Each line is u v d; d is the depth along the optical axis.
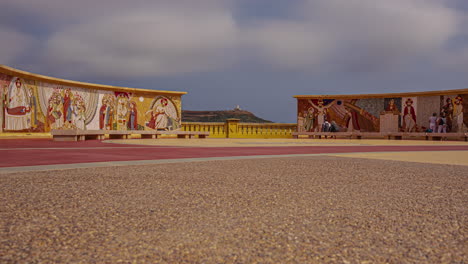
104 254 1.83
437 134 23.92
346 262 1.75
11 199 3.09
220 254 1.85
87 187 3.77
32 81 19.50
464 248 1.96
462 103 24.42
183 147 12.35
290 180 4.42
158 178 4.50
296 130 31.58
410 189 3.84
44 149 10.05
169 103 28.98
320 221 2.50
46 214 2.59
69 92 22.47
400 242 2.06
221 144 15.24
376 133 26.55
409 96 27.06
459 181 4.46
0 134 17.02
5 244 1.94
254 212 2.74
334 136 29.72
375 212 2.77
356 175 4.94
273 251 1.90
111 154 8.58
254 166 6.03
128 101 26.70
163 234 2.17
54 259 1.75
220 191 3.62
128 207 2.86
